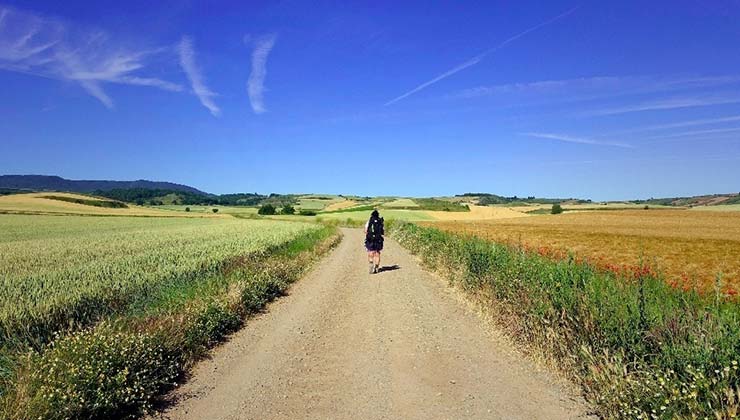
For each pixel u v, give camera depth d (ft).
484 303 35.83
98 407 17.81
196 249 70.13
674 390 14.80
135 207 431.43
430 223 192.54
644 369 17.37
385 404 19.33
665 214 255.91
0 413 15.94
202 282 39.50
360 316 35.58
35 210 288.51
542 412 18.26
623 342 19.27
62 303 29.99
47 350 20.47
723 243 111.14
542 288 27.40
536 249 52.65
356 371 23.39
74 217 244.83
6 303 29.04
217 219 268.00
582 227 183.21
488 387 20.89
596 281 26.50
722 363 15.23
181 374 23.39
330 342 28.68
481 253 43.73
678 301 22.02
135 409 19.22
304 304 40.70
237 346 28.19
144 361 21.11
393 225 171.01
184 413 18.98
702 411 14.25
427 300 41.42
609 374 18.07
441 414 18.25
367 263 73.31
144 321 27.02
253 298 38.37
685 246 104.83
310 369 23.84
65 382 17.99
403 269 65.10
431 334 29.84
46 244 87.81
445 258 58.85
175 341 24.62
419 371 23.12
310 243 95.55
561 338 22.84
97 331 22.45
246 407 19.38
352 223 263.08
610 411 17.34
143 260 55.77
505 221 234.17
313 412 18.76
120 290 35.68
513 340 27.43
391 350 26.68
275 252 69.67
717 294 21.06
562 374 22.04
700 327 17.74
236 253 61.21
